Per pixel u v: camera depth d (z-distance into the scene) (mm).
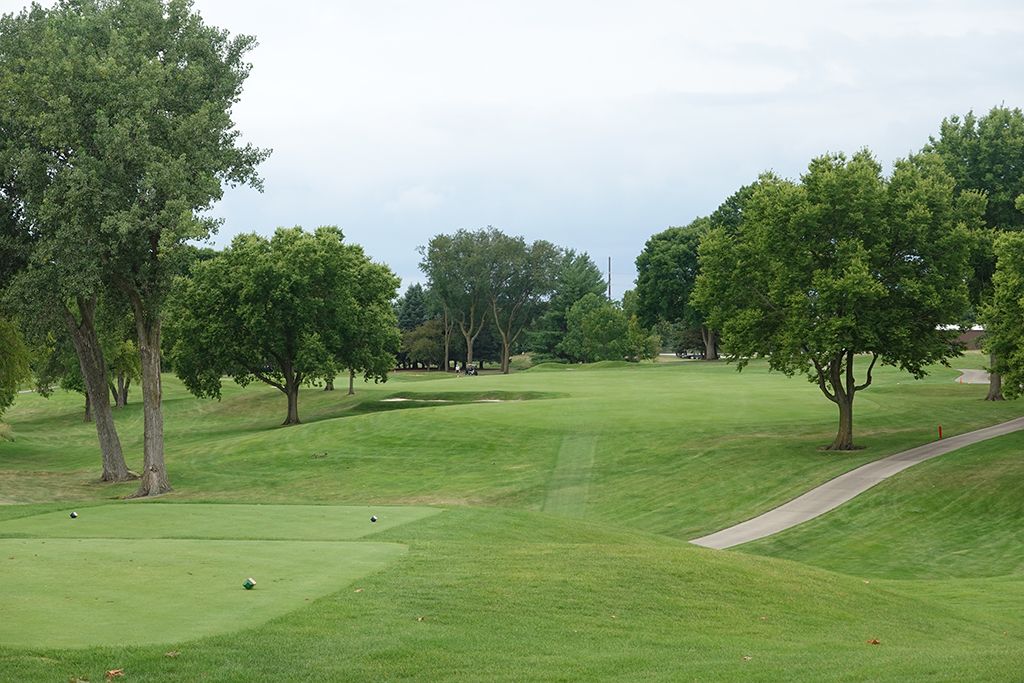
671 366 107312
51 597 13711
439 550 18625
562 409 61219
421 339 150875
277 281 66000
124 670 10703
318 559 17312
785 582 18141
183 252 36969
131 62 37938
